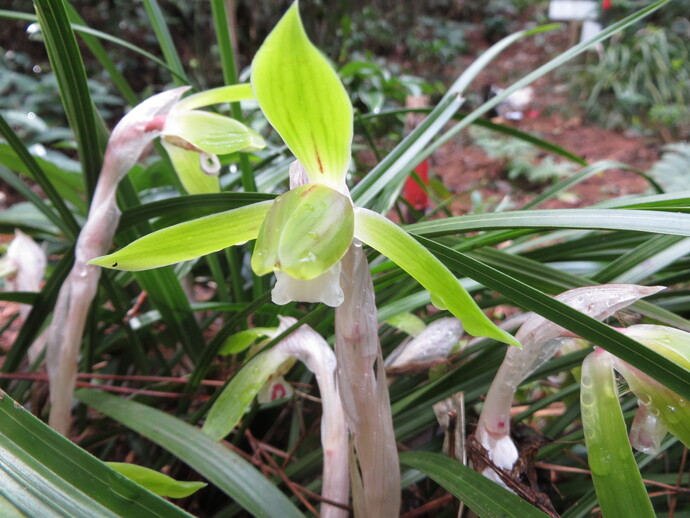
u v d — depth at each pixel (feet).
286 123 0.20
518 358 0.27
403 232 0.21
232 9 0.77
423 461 0.32
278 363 0.35
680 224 0.23
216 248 0.24
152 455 0.47
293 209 0.21
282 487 0.41
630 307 0.35
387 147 1.34
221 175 0.68
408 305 0.41
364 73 1.21
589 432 0.24
